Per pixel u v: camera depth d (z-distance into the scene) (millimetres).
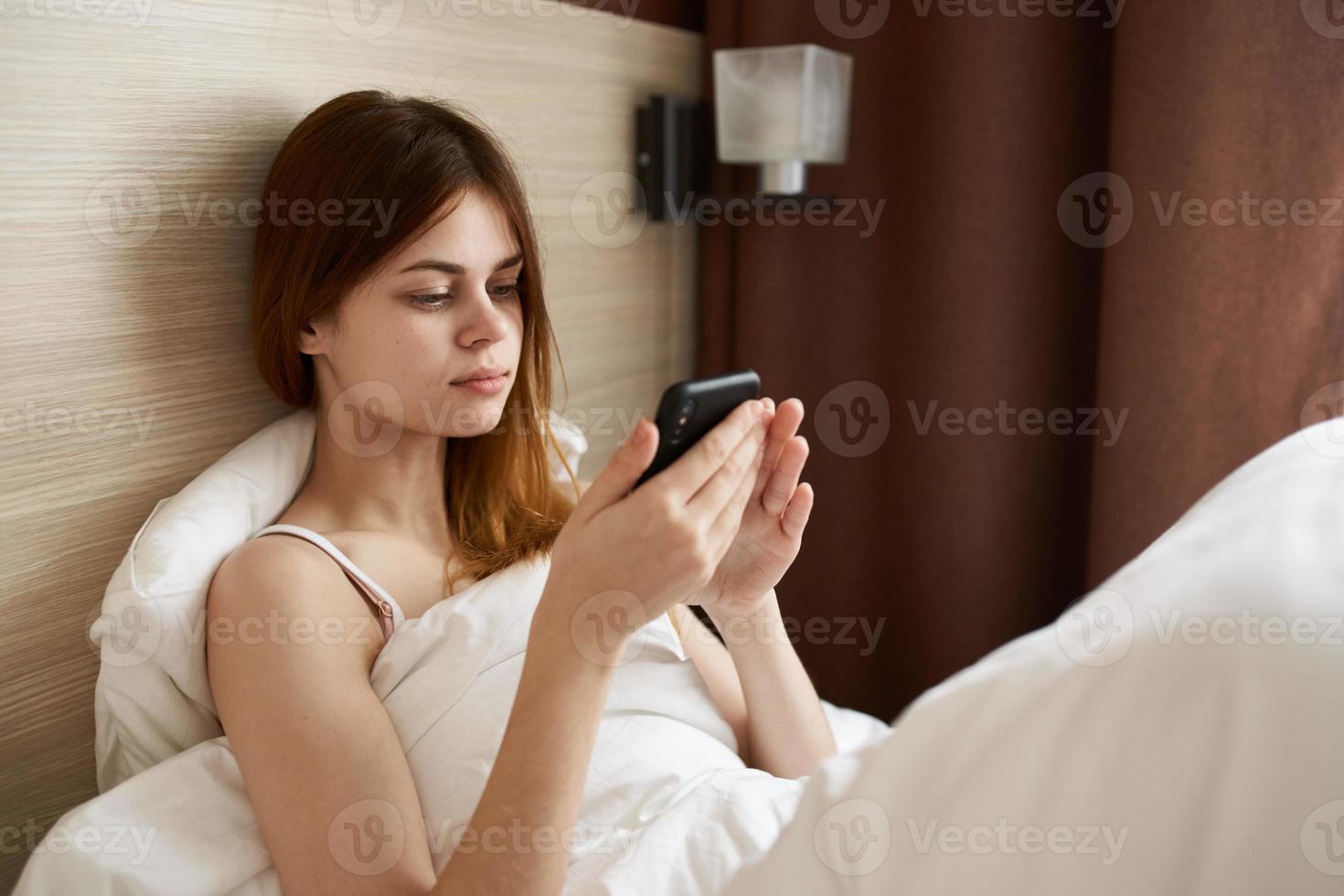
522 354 1032
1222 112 1253
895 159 1538
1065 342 1488
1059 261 1466
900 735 513
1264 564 488
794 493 831
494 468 1057
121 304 856
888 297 1574
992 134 1455
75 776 867
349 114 887
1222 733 448
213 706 859
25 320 788
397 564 932
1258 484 616
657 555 643
